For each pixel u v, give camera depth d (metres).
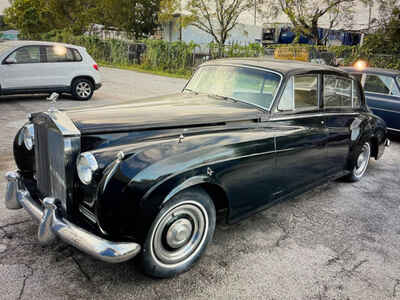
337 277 2.91
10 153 5.30
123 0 35.91
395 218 4.13
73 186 2.55
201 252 2.89
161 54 25.38
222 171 2.83
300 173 3.84
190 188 2.63
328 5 22.94
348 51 20.22
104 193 2.31
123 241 2.39
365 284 2.84
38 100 9.98
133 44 28.28
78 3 37.97
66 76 9.89
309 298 2.62
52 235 2.49
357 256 3.25
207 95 3.99
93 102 10.06
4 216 3.48
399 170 6.08
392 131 7.68
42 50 9.50
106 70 23.36
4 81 8.95
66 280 2.61
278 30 26.34
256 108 3.53
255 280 2.78
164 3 28.86
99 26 40.69
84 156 2.40
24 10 37.75
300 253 3.22
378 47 19.97
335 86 4.36
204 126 3.08
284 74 3.59
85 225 2.48
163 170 2.43
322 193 4.82
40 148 2.88
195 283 2.69
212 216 2.88
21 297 2.40
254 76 3.77
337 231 3.71
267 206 3.51
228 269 2.89
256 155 3.16
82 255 2.93
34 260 2.82
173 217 2.61
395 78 7.57
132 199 2.32
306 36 24.88
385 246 3.47
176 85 16.52
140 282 2.64
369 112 5.36
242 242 3.34
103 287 2.56
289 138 3.54
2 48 9.12
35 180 3.25
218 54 23.98
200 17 29.36
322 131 4.05
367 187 5.15
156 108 3.32
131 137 2.77
